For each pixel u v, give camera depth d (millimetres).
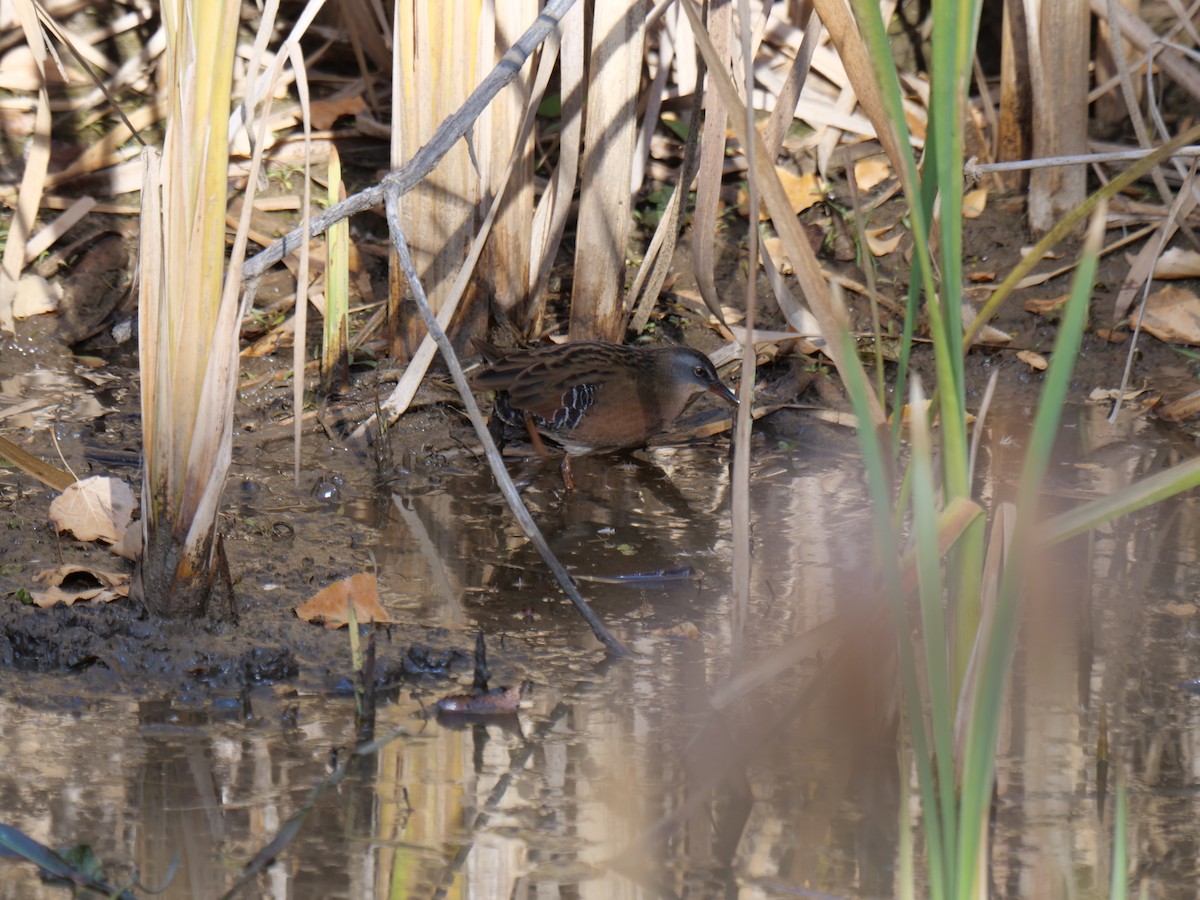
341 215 6914
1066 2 11266
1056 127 11609
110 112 12773
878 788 6098
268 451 9852
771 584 8227
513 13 9914
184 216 6527
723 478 9930
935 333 4531
